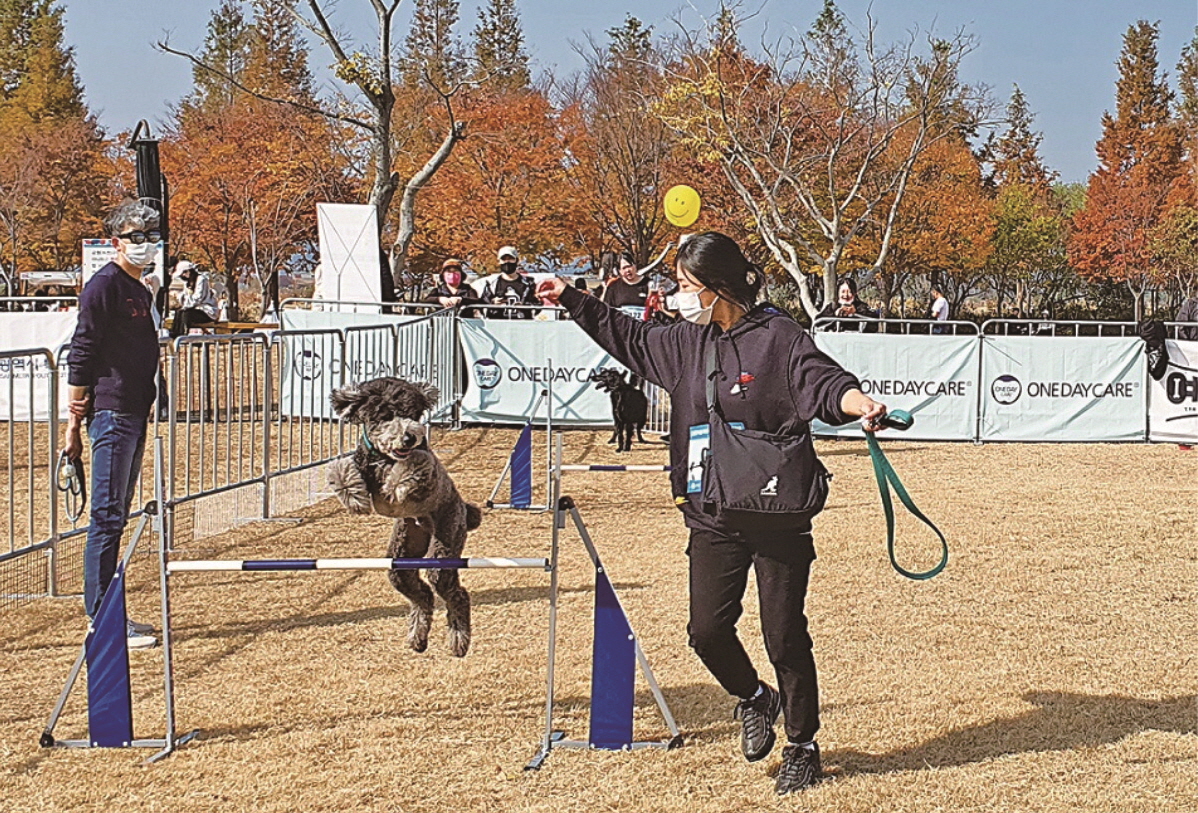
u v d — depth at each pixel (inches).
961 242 1531.7
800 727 166.9
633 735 187.2
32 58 2073.1
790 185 1160.2
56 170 1523.1
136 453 246.2
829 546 329.4
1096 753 180.1
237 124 1449.3
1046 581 291.4
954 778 170.6
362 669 223.0
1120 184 1830.7
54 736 189.6
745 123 1059.3
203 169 1414.9
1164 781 169.5
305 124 1398.9
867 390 577.6
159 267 380.5
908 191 1364.4
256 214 1432.1
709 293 161.8
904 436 579.8
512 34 2208.4
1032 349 573.6
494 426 598.5
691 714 198.8
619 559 319.0
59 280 1557.6
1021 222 1811.0
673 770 175.2
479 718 196.9
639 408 539.5
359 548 329.7
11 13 2210.9
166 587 184.9
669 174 1286.9
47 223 1546.5
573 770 175.2
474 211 1320.1
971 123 1112.2
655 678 204.8
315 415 520.1
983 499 414.6
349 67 813.9
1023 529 356.5
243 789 168.9
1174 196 1744.6
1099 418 575.5
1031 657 229.6
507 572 301.3
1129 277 1752.0
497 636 244.2
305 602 273.3
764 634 164.7
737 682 171.6
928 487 445.1
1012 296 2185.0
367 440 199.8
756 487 156.6
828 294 1046.4
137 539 188.2
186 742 186.5
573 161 1353.3
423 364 541.6
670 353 169.0
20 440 527.8
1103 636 244.7
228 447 356.5
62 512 384.8
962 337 575.2
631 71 1320.1
